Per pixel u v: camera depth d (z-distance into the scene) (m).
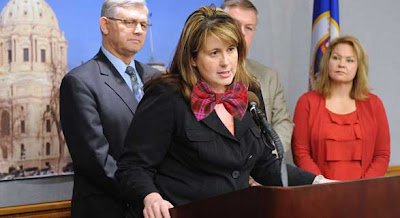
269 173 3.44
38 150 5.52
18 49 5.43
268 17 6.96
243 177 3.27
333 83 5.77
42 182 5.55
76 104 4.54
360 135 5.62
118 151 4.60
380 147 5.75
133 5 4.85
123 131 4.62
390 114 7.45
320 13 6.67
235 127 3.24
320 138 5.64
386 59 7.43
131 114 4.69
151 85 3.29
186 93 3.20
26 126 5.46
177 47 3.26
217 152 3.16
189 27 3.19
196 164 3.18
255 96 3.35
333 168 5.59
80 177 4.67
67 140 4.64
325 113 5.70
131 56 4.96
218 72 3.15
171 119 3.17
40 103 5.52
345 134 5.63
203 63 3.16
